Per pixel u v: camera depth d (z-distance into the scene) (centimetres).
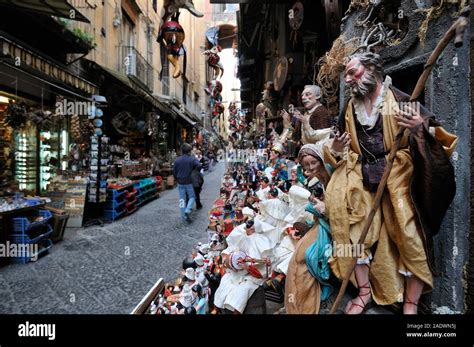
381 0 236
